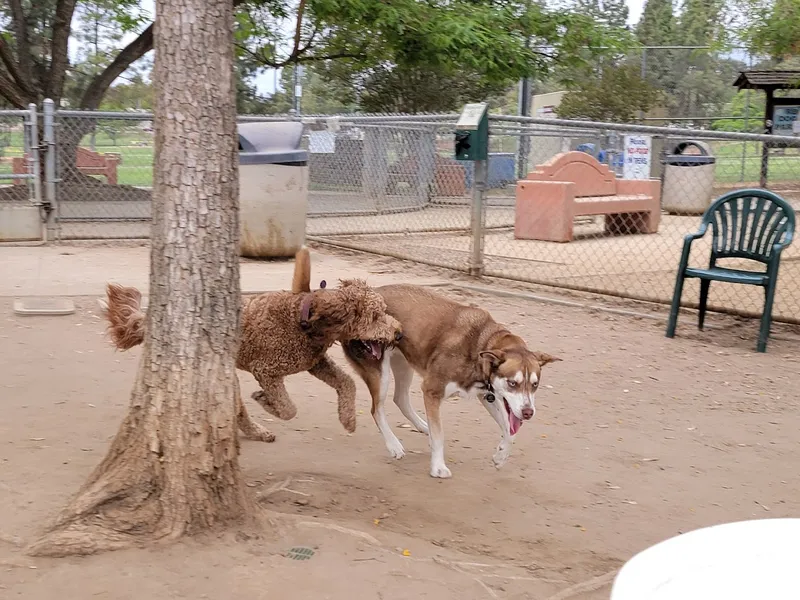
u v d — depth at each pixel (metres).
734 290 10.38
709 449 5.39
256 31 19.08
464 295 9.70
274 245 11.20
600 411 6.04
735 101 36.44
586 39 18.98
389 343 4.85
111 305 4.68
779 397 6.44
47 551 3.44
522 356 4.62
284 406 4.80
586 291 9.54
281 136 11.27
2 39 17.80
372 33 18.17
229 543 3.60
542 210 14.77
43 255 11.14
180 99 3.49
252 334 4.64
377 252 12.12
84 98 19.09
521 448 5.30
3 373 6.22
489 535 4.08
